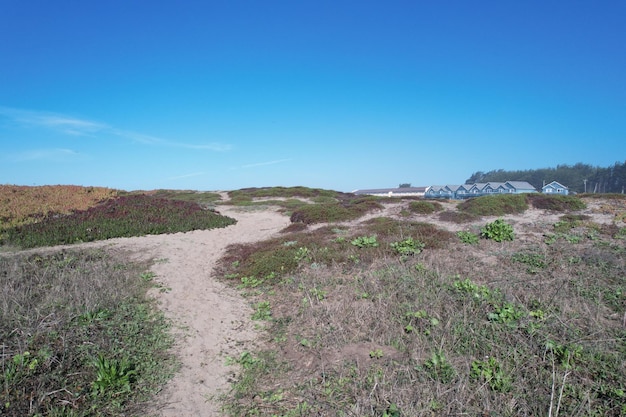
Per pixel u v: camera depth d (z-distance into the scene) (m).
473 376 4.69
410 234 12.50
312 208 19.41
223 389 5.00
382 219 16.50
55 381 4.76
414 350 5.29
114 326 6.47
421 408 4.17
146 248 12.97
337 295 7.68
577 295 6.98
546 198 18.86
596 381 4.53
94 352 5.52
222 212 23.77
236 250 12.85
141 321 6.91
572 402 4.19
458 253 10.13
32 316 6.29
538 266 8.88
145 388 4.93
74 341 5.70
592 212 17.02
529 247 10.66
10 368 4.80
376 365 5.08
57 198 19.53
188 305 7.93
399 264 9.17
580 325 5.85
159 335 6.43
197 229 17.17
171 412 4.50
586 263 8.96
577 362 4.91
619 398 4.20
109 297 7.64
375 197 24.83
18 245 12.67
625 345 5.25
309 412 4.38
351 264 9.74
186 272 10.50
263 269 9.95
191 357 5.81
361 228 14.60
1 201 17.78
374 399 4.40
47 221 15.28
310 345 5.85
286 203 26.58
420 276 8.07
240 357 5.81
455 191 60.91
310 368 5.29
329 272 9.23
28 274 8.99
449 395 4.36
